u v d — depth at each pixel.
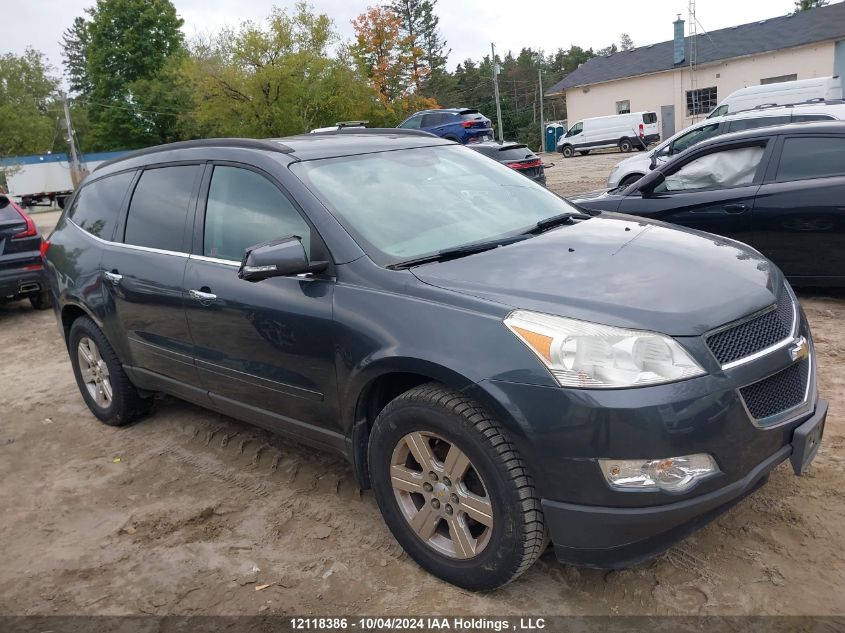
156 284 4.04
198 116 29.05
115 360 4.75
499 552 2.67
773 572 2.84
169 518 3.69
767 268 3.16
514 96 89.75
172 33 57.03
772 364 2.66
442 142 4.33
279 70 27.38
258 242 3.54
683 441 2.42
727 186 6.66
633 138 35.84
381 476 3.03
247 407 3.77
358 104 29.44
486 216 3.63
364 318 2.96
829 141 6.16
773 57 35.81
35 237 8.60
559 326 2.54
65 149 56.09
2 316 9.26
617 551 2.54
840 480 3.42
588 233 3.43
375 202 3.46
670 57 40.16
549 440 2.48
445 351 2.68
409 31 59.50
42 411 5.53
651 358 2.46
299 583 3.07
